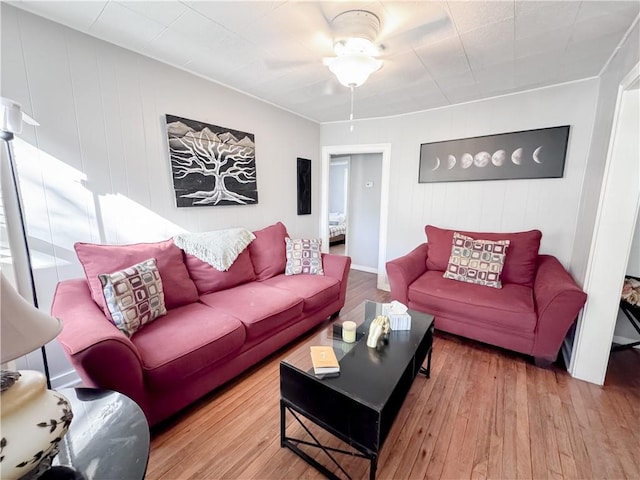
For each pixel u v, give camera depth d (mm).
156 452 1382
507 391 1820
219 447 1416
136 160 2062
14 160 1419
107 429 915
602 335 1839
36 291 1642
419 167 3283
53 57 1642
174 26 1677
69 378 1822
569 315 1886
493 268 2490
